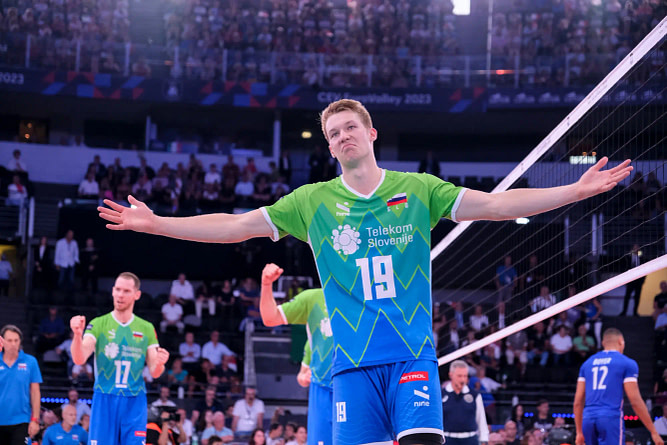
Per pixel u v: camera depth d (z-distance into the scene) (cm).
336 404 317
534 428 1276
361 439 310
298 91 2323
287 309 664
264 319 668
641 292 2047
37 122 2522
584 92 2239
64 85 2228
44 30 2319
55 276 1914
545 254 1761
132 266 2044
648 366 1833
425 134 2642
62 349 1694
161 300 1939
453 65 2320
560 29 2386
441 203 324
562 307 628
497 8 2516
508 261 1838
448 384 855
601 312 1962
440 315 1817
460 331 1759
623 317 1888
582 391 793
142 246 2053
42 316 1855
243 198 2209
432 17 2594
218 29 2491
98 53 2264
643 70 1883
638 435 1346
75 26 2339
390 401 310
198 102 2297
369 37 2545
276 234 338
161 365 732
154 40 2523
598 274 1730
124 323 739
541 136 2595
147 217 321
